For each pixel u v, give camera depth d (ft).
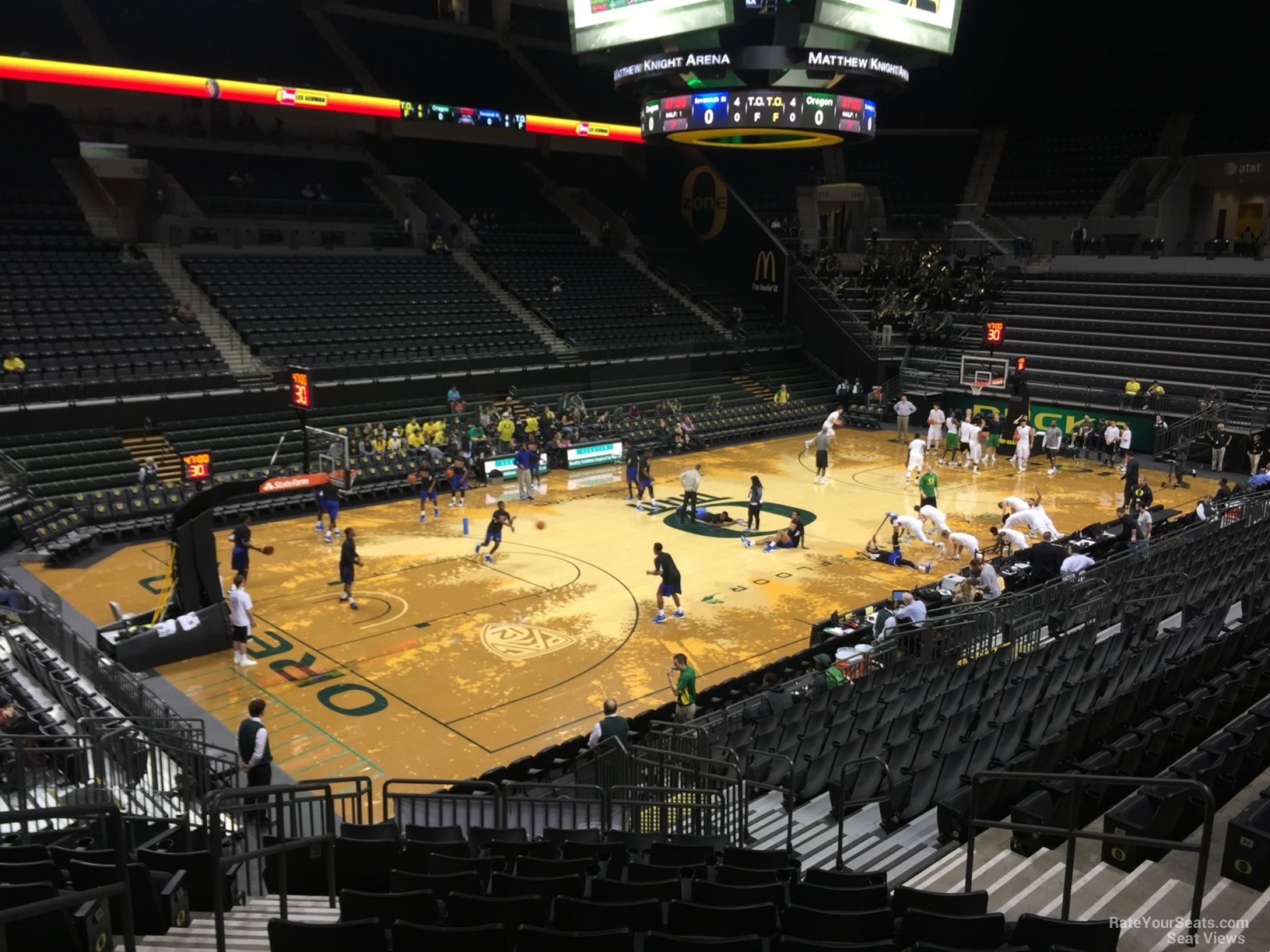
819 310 148.15
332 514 81.10
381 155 150.41
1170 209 148.56
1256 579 59.16
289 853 29.58
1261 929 20.75
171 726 44.57
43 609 58.44
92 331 100.01
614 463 112.27
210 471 85.66
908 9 88.48
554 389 124.06
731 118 93.45
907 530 78.13
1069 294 141.38
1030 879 24.91
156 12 141.90
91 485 85.10
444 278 132.46
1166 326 129.29
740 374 143.84
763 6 86.22
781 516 90.48
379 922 19.15
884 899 22.66
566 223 156.04
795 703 47.50
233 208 126.41
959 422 129.90
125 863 16.85
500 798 34.42
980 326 142.00
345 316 117.39
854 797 36.63
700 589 71.10
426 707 52.39
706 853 29.04
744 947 18.72
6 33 124.67
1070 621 55.72
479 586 70.64
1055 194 158.20
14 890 17.40
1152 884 23.36
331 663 57.62
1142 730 34.37
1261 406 113.91
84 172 122.01
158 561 75.82
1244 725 32.04
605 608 67.00
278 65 144.87
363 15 162.09
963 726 40.52
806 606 68.13
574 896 23.97
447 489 98.43
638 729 47.52
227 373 100.99
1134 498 89.81
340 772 45.83
